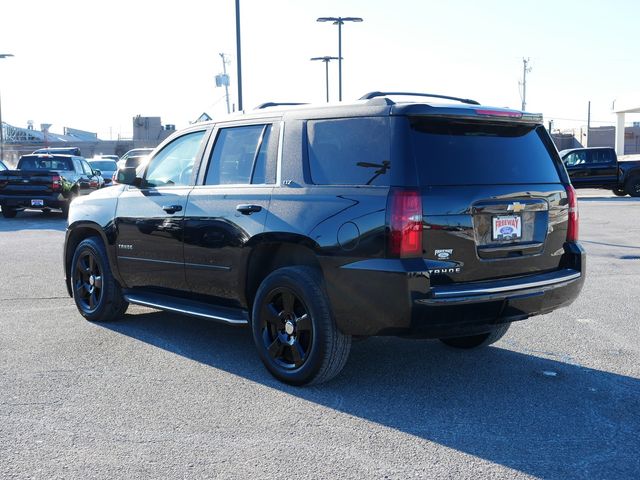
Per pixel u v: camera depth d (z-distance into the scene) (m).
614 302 8.09
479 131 5.02
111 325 7.00
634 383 5.27
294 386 5.17
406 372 5.53
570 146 79.88
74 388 5.12
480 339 6.02
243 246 5.40
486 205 4.83
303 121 5.32
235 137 5.86
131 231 6.51
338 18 34.19
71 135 90.62
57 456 3.98
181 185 6.22
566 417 4.59
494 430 4.36
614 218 18.08
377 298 4.61
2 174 19.34
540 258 5.19
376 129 4.83
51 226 17.23
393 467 3.85
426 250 4.60
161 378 5.36
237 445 4.14
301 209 5.05
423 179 4.64
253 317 5.42
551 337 6.58
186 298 6.18
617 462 3.92
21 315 7.42
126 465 3.87
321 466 3.86
